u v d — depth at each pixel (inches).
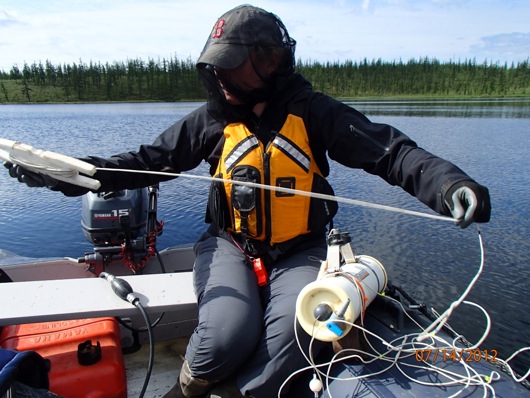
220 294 68.6
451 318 191.8
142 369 82.2
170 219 308.0
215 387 66.6
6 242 271.3
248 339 63.8
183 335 91.8
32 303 73.0
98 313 71.9
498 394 52.5
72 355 69.3
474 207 46.9
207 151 83.7
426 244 259.4
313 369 61.1
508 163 486.3
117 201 113.9
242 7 72.9
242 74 71.0
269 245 76.7
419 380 55.6
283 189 63.6
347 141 68.8
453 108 1445.6
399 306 68.5
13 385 46.3
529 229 281.9
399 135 63.9
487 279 220.5
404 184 60.0
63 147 613.0
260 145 73.8
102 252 114.5
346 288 57.9
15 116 1229.1
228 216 78.5
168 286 82.0
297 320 62.8
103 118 1115.9
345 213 310.3
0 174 430.3
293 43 74.8
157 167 82.4
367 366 59.2
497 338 178.7
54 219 309.9
